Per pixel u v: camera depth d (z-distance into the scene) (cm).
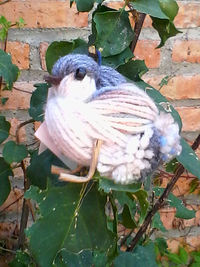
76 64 47
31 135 103
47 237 55
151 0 62
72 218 56
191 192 115
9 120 101
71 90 46
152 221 93
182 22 103
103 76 52
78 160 47
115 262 76
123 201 64
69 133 44
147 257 79
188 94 108
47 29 97
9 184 81
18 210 108
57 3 95
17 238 107
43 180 66
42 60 98
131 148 45
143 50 102
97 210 57
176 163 81
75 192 56
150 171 48
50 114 45
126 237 101
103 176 47
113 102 46
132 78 70
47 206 55
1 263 106
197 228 121
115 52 65
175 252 122
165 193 81
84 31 99
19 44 96
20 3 93
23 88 99
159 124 47
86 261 71
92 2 67
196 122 111
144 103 47
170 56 105
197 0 102
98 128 45
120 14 64
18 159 73
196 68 107
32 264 84
